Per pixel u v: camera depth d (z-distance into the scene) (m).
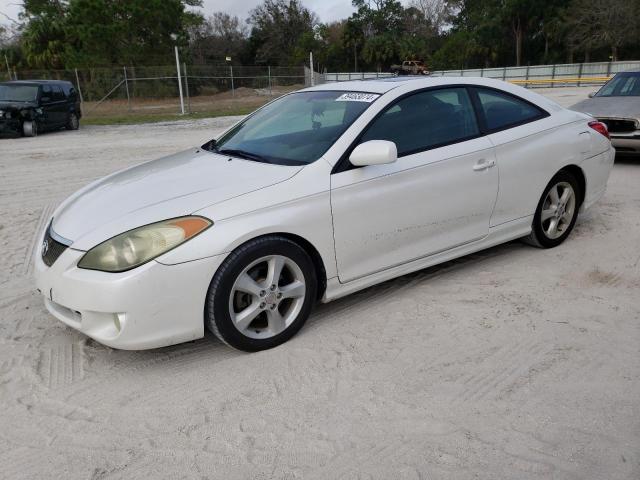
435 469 2.37
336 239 3.48
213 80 28.88
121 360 3.32
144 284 2.91
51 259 3.19
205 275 3.01
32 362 3.31
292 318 3.43
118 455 2.52
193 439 2.61
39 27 42.75
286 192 3.29
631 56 55.53
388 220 3.69
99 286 2.91
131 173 3.96
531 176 4.47
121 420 2.77
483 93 4.38
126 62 37.62
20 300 4.18
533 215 4.62
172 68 27.53
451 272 4.45
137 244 2.94
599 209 6.14
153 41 39.22
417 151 3.87
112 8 37.59
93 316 2.99
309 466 2.41
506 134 4.35
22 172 9.82
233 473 2.38
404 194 3.73
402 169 3.73
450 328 3.57
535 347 3.32
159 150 12.38
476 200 4.15
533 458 2.42
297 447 2.53
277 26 71.06
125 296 2.89
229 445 2.56
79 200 3.62
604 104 8.49
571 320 3.62
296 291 3.39
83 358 3.36
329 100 4.15
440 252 4.08
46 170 10.00
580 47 55.44
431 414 2.73
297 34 72.25
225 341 3.19
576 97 24.83
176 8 39.59
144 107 27.16
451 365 3.15
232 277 3.10
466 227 4.18
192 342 3.52
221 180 3.42
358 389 2.96
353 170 3.54
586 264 4.54
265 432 2.64
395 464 2.41
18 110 15.59
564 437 2.55
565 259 4.66
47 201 7.46
